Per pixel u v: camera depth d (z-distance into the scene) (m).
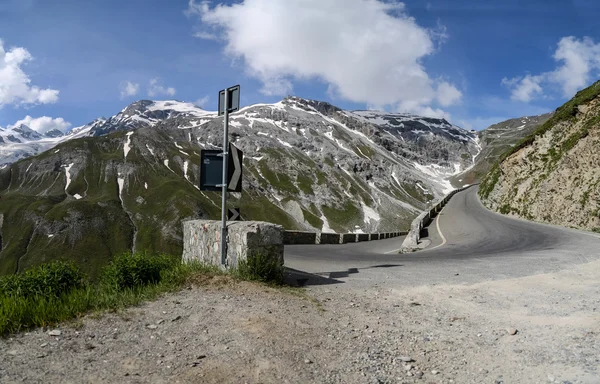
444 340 5.38
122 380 3.91
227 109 8.95
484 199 62.72
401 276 9.95
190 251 11.28
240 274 8.03
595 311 6.30
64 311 5.62
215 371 4.20
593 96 42.34
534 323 5.94
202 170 9.16
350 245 29.31
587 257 12.44
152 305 6.34
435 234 29.39
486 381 4.18
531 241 20.31
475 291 8.04
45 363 4.15
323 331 5.60
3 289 6.38
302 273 10.42
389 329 5.81
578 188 32.44
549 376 4.16
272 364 4.44
